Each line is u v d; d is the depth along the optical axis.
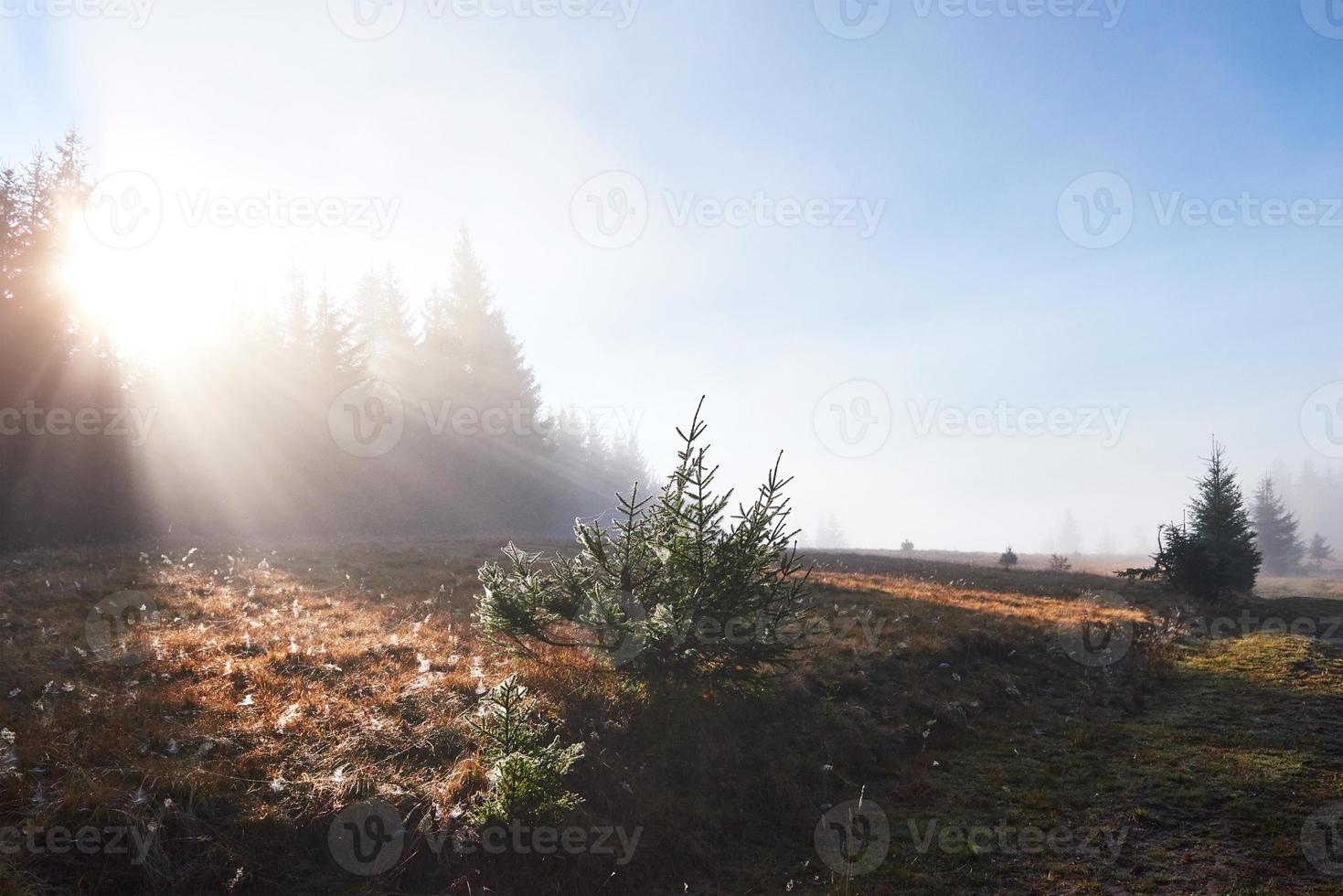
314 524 34.69
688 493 9.48
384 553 21.77
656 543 9.72
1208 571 25.02
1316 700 12.39
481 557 22.27
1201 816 8.38
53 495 20.39
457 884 6.49
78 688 8.07
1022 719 12.02
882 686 12.30
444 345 49.59
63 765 6.49
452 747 8.12
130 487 22.52
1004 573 31.52
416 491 42.66
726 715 9.97
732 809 8.59
